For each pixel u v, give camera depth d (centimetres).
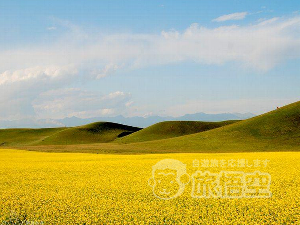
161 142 8069
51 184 2230
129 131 16438
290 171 2611
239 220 1337
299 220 1327
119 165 3369
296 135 7238
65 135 14438
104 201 1703
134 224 1331
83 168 3153
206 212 1465
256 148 6488
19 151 6669
